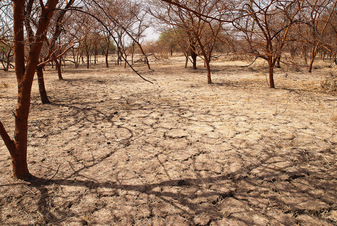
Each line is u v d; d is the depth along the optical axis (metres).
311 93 7.11
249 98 6.66
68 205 2.35
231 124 4.52
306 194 2.41
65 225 2.09
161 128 4.43
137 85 9.48
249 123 4.54
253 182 2.67
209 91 7.90
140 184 2.69
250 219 2.11
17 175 2.77
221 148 3.53
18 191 2.56
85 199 2.44
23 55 2.49
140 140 3.90
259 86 8.62
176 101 6.53
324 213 2.14
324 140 3.66
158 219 2.14
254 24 7.11
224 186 2.61
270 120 4.68
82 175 2.88
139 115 5.27
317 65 14.27
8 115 5.33
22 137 2.67
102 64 22.39
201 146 3.62
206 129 4.31
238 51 7.52
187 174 2.87
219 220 2.11
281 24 7.14
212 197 2.43
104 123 4.77
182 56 31.58
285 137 3.83
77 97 7.26
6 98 7.12
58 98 7.12
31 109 5.86
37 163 3.18
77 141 3.90
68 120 4.98
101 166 3.10
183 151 3.47
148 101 6.60
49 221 2.15
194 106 5.93
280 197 2.39
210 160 3.19
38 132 4.29
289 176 2.74
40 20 2.38
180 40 14.55
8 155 3.38
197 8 8.07
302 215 2.13
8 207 2.32
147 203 2.36
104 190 2.58
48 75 13.39
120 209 2.29
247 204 2.31
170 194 2.49
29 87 2.54
